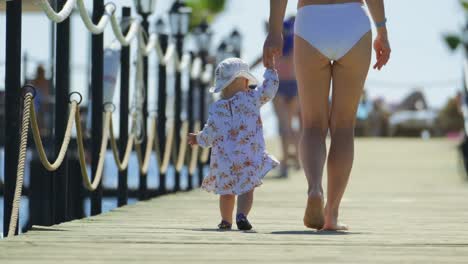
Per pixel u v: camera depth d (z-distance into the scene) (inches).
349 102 593.0
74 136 997.8
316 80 593.0
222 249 484.1
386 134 3324.3
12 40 585.0
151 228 615.2
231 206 621.3
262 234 563.2
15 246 492.4
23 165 587.8
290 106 1378.0
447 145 2437.3
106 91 844.6
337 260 448.1
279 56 597.6
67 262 436.5
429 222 693.9
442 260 451.2
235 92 627.2
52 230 587.8
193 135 628.1
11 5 585.3
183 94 1350.9
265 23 1423.5
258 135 622.8
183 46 1146.7
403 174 1513.3
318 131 594.2
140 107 890.7
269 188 1146.0
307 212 581.6
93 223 652.1
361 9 589.3
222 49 1416.1
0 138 1491.1
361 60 586.6
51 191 684.1
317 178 582.6
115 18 784.9
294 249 486.0
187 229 612.1
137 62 882.1
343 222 692.1
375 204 890.7
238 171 615.2
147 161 929.5
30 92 601.0
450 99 3358.8
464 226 657.6
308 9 590.6
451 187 1210.6
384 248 494.6
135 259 446.6
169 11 1142.3
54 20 627.5
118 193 850.1
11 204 589.0
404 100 3484.3
